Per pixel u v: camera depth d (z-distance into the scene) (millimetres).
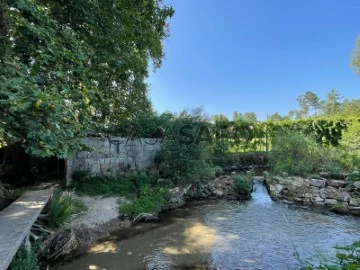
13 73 2561
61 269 4000
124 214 6328
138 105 8312
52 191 5695
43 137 2561
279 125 14148
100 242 5047
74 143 3355
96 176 7988
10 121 2373
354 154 9852
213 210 7379
